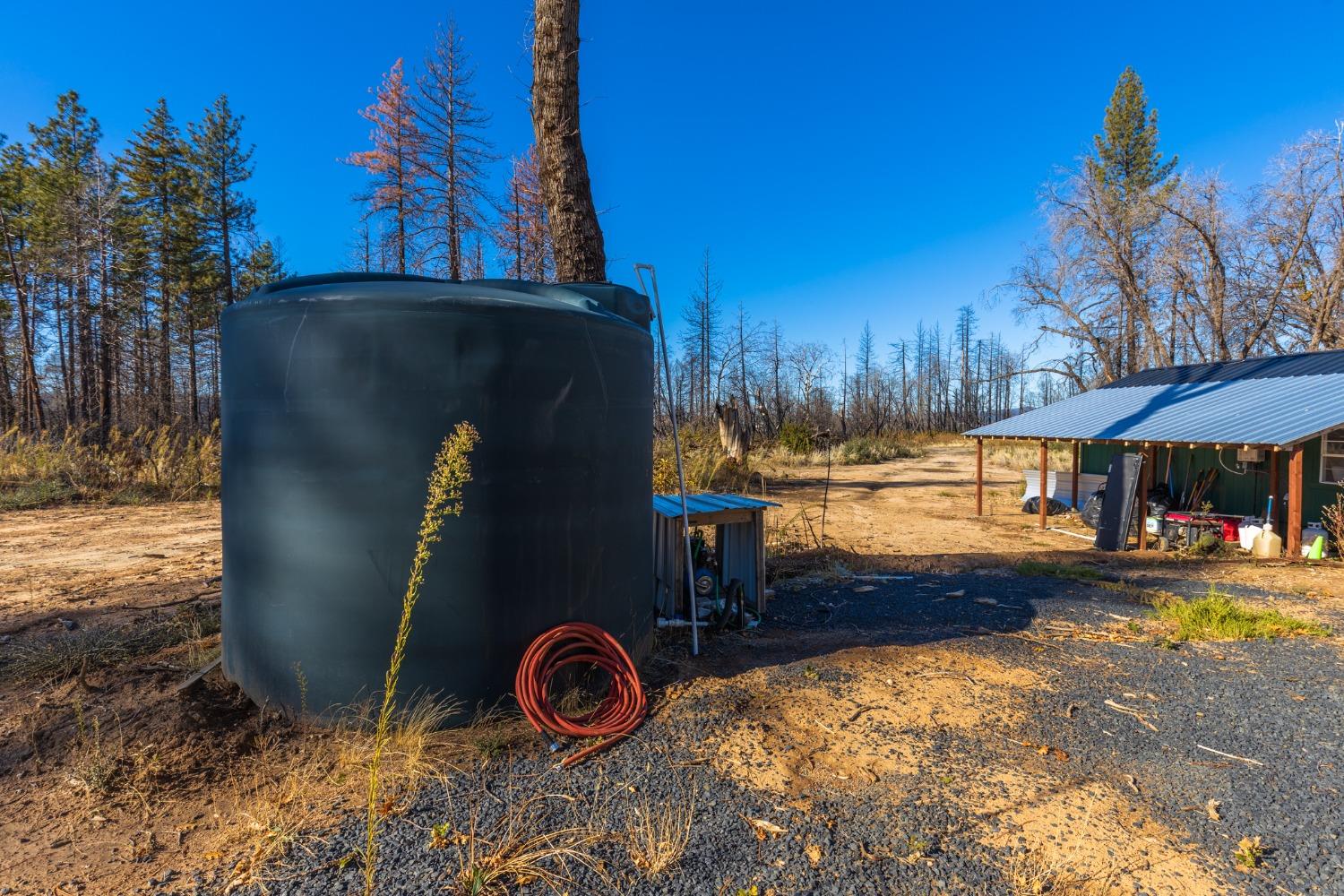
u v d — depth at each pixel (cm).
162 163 2936
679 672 387
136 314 3006
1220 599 527
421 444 294
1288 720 330
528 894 199
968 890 203
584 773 271
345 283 324
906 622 517
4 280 2730
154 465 1281
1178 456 1105
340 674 298
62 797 254
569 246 604
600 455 345
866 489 1631
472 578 300
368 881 193
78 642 397
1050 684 380
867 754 292
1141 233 2180
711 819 240
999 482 1792
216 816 243
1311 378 941
